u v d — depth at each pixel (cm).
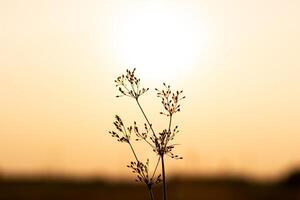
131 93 898
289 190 8231
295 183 8675
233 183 8331
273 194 7631
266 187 8525
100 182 8762
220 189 7525
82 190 8338
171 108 892
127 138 884
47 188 8375
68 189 8375
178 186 4209
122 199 7069
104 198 7269
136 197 7212
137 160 884
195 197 6194
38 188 8356
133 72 902
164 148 886
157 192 4159
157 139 888
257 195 7525
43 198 7488
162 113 892
